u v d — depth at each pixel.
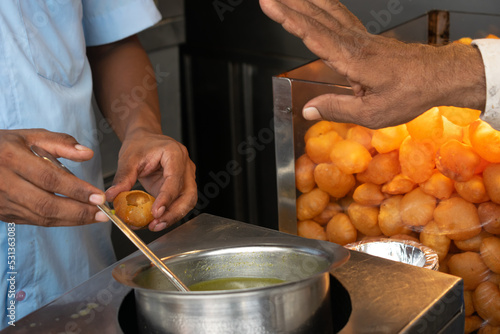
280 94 0.95
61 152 0.65
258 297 0.49
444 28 1.23
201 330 0.50
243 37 1.76
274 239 0.63
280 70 1.70
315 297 0.52
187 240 0.71
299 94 0.93
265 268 0.61
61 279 0.89
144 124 0.95
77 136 0.90
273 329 0.50
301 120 0.95
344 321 0.58
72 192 0.62
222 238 0.70
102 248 1.00
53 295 0.88
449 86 0.68
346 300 0.58
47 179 0.62
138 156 0.83
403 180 0.87
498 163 0.78
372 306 0.55
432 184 0.84
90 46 1.06
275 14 0.65
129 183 0.81
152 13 1.04
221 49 1.82
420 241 0.90
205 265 0.62
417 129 0.82
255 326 0.50
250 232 0.72
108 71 1.04
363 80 0.67
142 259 0.59
